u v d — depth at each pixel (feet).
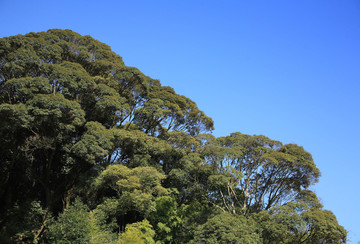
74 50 132.77
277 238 97.96
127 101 135.23
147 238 92.89
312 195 117.50
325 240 97.86
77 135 113.50
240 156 122.01
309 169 116.98
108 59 140.97
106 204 101.86
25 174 106.63
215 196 126.41
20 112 91.09
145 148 123.34
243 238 90.02
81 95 115.55
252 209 118.93
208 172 119.65
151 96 142.20
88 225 86.63
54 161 110.63
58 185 109.29
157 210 108.88
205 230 95.71
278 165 117.70
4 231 97.25
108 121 126.41
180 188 126.62
